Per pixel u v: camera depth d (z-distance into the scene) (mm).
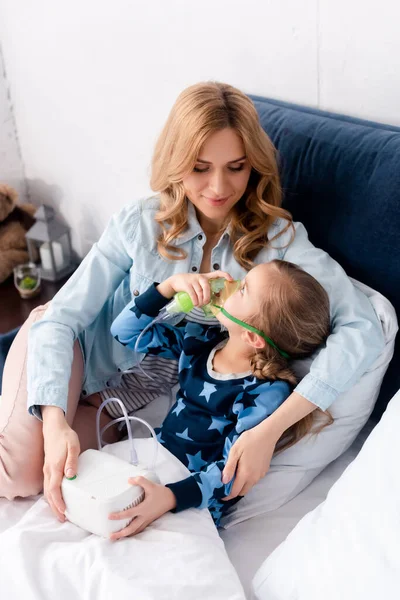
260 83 1614
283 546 1123
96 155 2125
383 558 953
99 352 1549
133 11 1767
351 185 1371
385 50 1360
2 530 1225
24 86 2201
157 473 1248
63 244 2330
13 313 2191
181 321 1476
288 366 1338
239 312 1287
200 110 1260
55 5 1942
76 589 1038
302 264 1381
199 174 1327
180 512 1184
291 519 1295
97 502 1106
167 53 1761
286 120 1482
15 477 1250
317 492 1348
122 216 1490
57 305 1438
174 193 1440
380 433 1110
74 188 2277
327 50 1450
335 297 1341
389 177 1312
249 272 1310
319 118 1455
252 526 1298
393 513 985
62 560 1070
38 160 2340
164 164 1366
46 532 1132
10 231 2330
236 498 1292
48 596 1030
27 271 2244
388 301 1348
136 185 2062
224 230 1473
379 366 1314
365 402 1325
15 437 1288
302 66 1512
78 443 1230
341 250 1419
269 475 1307
